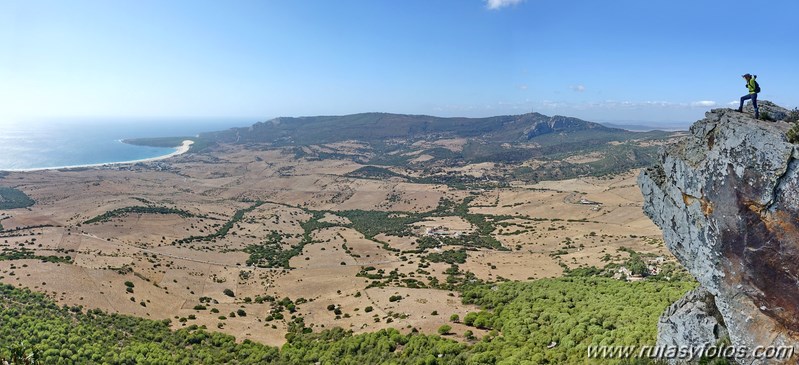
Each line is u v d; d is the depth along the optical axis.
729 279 28.14
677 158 31.52
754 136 26.19
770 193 25.47
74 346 67.25
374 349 65.25
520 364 46.25
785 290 25.59
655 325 43.97
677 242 32.25
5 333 68.88
